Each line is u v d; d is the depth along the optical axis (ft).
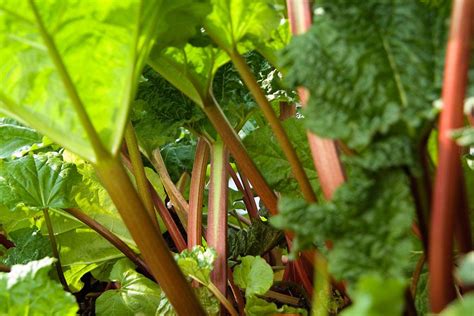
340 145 1.83
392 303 0.99
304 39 1.60
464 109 1.46
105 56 1.88
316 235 1.44
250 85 2.27
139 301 3.33
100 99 1.93
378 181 1.48
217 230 3.09
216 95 3.23
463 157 2.38
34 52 1.85
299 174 2.19
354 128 1.53
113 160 1.98
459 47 1.40
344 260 1.42
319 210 1.46
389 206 1.44
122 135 1.97
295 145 2.67
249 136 2.74
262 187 2.52
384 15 1.63
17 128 3.74
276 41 2.46
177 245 3.51
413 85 1.57
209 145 3.31
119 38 1.85
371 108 1.55
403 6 1.64
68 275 3.73
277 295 3.28
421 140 1.60
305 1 1.84
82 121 1.92
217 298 2.87
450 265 1.39
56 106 1.95
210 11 1.99
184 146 4.35
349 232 1.44
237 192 4.26
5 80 1.93
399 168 1.48
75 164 3.46
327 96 1.57
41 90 1.94
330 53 1.59
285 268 3.59
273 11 2.24
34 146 3.54
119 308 3.31
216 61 2.47
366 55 1.59
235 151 2.51
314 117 1.56
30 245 3.66
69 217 3.63
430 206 1.61
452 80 1.40
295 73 1.57
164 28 1.99
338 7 1.62
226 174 3.22
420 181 1.60
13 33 1.80
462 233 1.70
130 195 1.99
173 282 2.02
